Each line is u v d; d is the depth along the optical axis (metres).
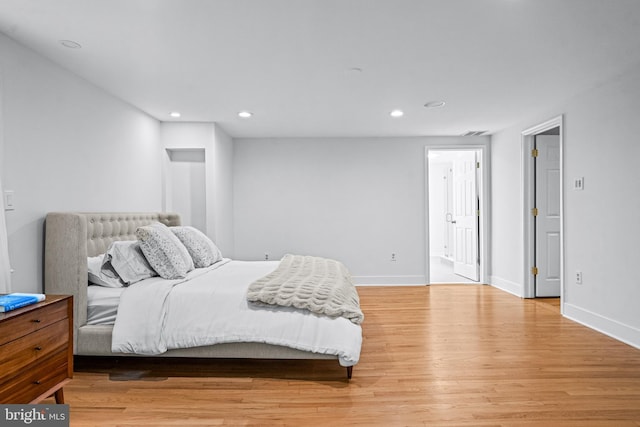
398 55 2.67
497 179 5.29
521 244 4.69
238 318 2.39
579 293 3.59
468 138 5.52
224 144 5.05
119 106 3.61
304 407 2.06
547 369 2.54
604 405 2.06
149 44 2.45
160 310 2.42
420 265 5.56
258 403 2.11
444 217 9.02
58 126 2.76
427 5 2.02
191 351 2.42
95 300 2.55
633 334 2.96
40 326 1.83
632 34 2.36
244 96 3.57
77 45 2.45
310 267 3.35
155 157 4.38
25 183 2.45
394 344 3.03
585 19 2.17
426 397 2.16
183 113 4.16
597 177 3.34
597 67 2.91
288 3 1.98
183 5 1.99
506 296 4.77
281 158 5.54
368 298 4.68
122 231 3.42
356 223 5.56
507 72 3.01
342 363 2.32
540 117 4.20
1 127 2.17
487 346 2.98
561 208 3.81
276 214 5.54
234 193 5.53
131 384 2.35
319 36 2.37
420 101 3.77
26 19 2.11
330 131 5.14
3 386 1.61
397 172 5.56
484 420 1.92
